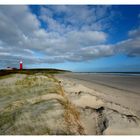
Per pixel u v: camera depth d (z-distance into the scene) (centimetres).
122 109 668
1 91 1088
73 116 476
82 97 803
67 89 1119
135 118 521
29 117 436
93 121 491
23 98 725
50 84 1131
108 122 465
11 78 1839
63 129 372
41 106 524
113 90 1345
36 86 1105
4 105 645
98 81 2580
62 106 512
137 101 880
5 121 442
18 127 388
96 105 720
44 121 405
